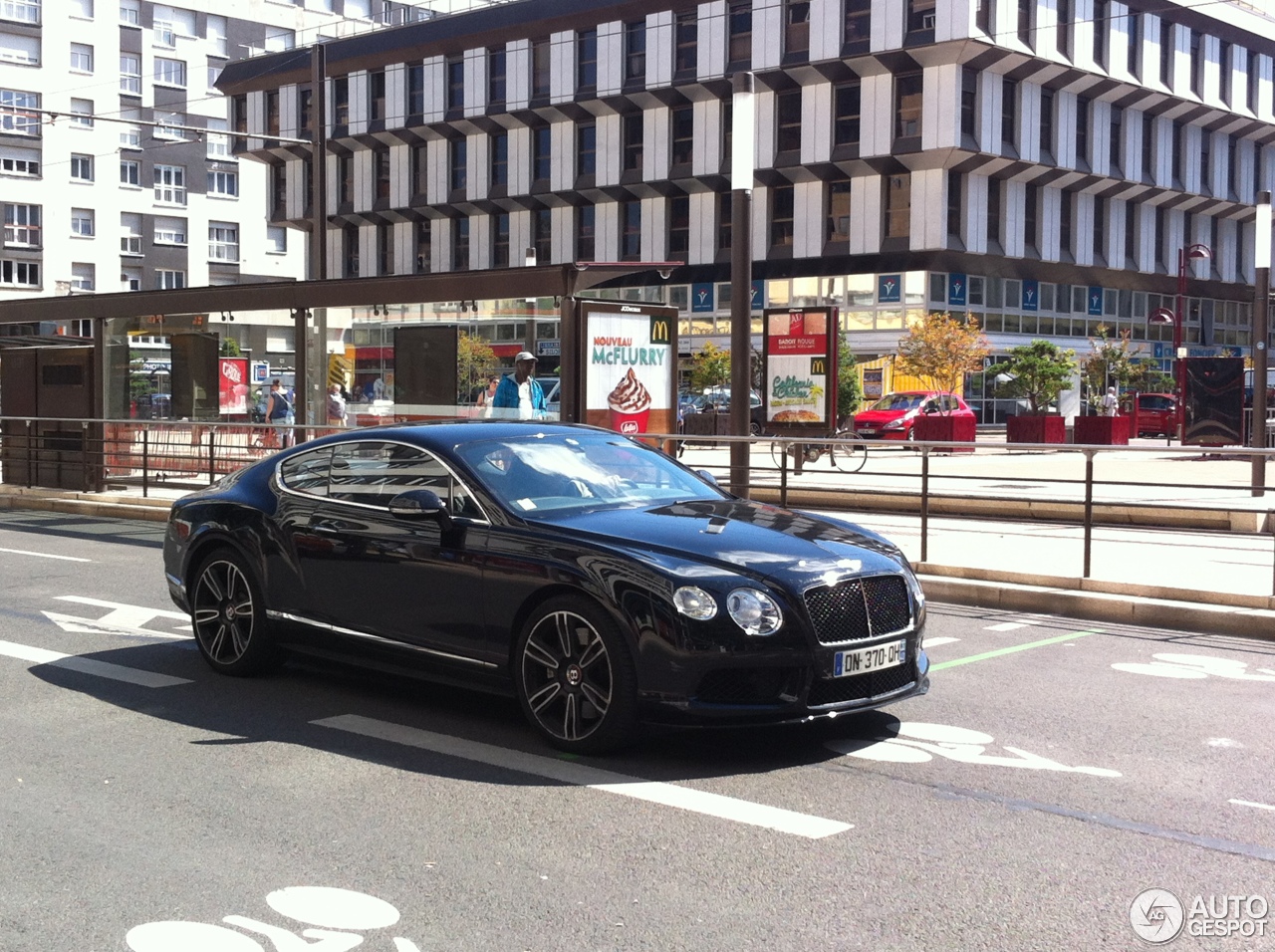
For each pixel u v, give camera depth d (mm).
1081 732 6328
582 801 5168
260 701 6859
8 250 63219
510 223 57000
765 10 47969
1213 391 27172
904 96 45875
